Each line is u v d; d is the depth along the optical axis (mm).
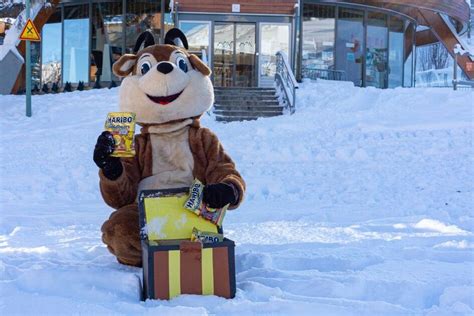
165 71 4410
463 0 28375
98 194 9195
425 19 28531
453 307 3670
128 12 25703
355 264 4781
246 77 23453
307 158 11992
